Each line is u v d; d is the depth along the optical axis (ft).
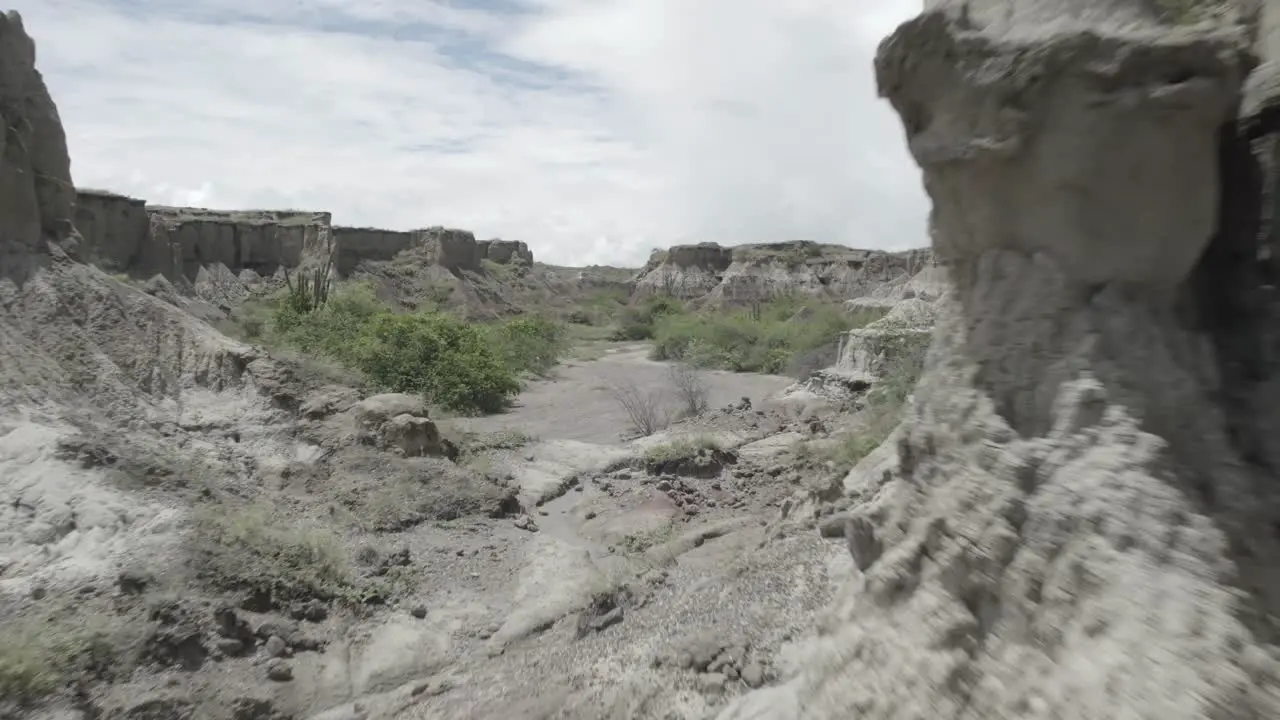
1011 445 9.88
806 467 39.60
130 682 21.08
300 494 36.70
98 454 31.32
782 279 215.10
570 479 45.91
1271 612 8.32
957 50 9.68
